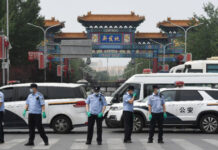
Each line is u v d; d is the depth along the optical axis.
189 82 21.03
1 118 14.16
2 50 32.34
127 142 14.28
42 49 63.28
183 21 77.88
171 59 67.75
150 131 14.22
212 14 52.28
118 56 67.94
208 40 51.91
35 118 13.43
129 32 67.62
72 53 41.72
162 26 77.25
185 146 13.25
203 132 17.44
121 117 17.75
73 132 18.50
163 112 14.20
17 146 13.39
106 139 15.48
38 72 64.56
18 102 17.66
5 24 48.47
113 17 70.88
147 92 20.72
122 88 20.92
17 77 60.00
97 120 13.84
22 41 53.22
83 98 17.86
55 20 76.94
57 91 17.75
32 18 55.66
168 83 20.88
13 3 53.50
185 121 17.25
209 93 17.42
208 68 25.48
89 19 69.50
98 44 67.69
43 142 14.52
